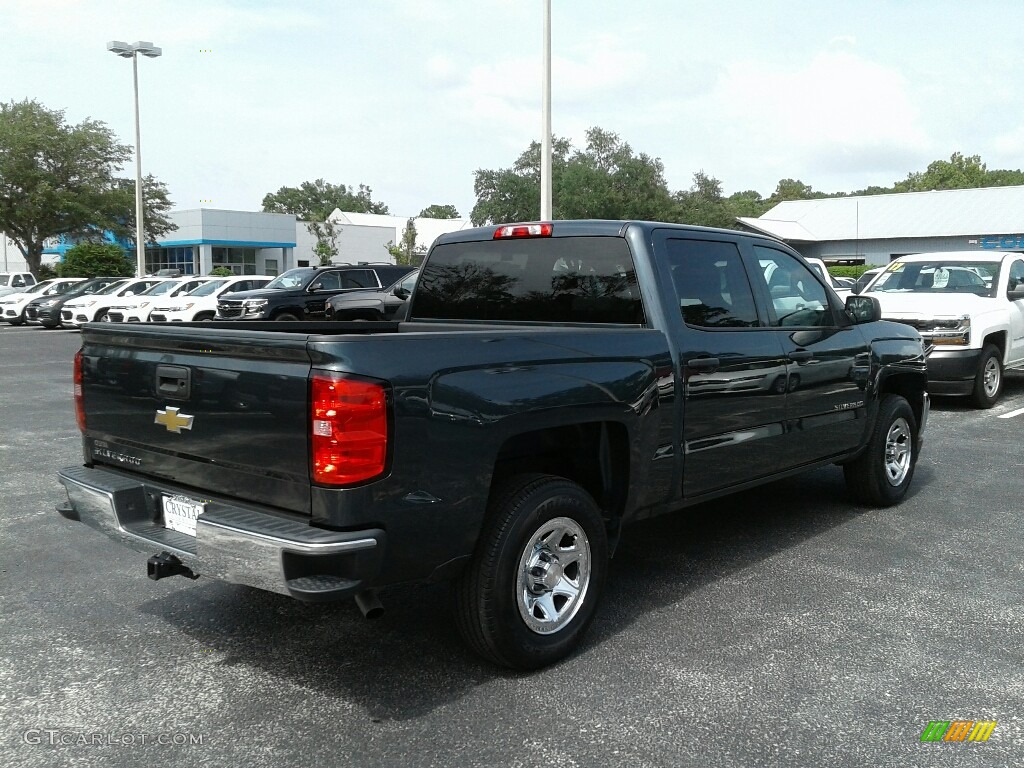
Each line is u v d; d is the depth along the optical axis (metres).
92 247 46.91
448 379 3.26
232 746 3.09
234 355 3.29
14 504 6.37
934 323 10.51
